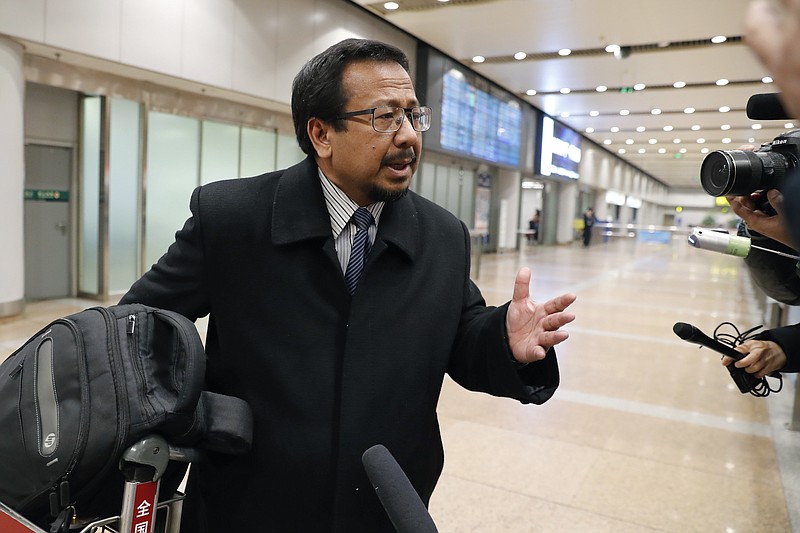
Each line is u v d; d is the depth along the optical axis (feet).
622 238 104.32
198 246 4.09
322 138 3.97
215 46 26.23
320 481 3.88
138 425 3.25
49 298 25.80
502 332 3.83
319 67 3.86
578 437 12.57
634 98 51.26
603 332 23.04
